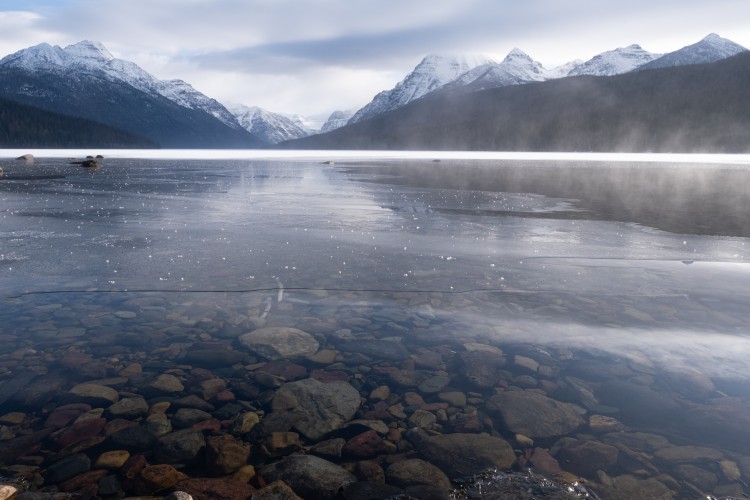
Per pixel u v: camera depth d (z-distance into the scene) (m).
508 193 16.12
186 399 2.98
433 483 2.22
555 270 6.07
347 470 2.33
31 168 28.12
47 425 2.68
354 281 5.50
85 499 2.10
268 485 2.19
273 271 5.86
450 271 5.96
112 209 11.08
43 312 4.41
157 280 5.44
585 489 2.17
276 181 20.77
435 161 50.84
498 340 3.92
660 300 4.89
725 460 2.37
